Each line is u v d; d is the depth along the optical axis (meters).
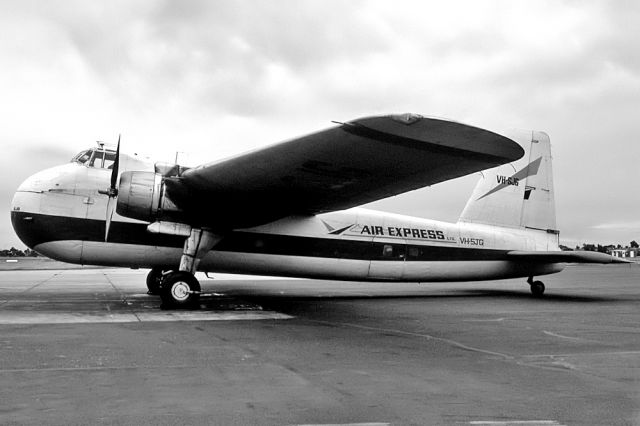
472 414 4.11
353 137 8.02
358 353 6.60
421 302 14.02
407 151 8.38
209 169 9.98
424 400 4.48
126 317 9.88
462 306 12.98
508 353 6.71
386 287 20.92
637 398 4.59
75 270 35.22
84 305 11.95
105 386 4.81
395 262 14.63
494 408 4.27
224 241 12.88
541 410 4.22
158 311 10.85
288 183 10.50
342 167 9.38
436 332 8.52
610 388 4.93
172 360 6.00
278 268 13.52
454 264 15.37
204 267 13.04
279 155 9.02
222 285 21.06
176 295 11.18
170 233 11.38
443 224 15.44
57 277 25.19
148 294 15.06
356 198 11.55
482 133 7.50
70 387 4.76
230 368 5.63
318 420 3.92
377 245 14.40
